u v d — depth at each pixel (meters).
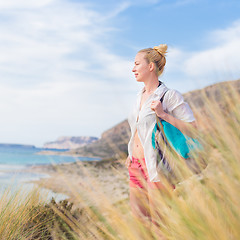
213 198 1.12
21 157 57.69
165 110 2.26
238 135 1.14
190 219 1.13
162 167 1.83
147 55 2.43
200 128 1.25
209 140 1.21
